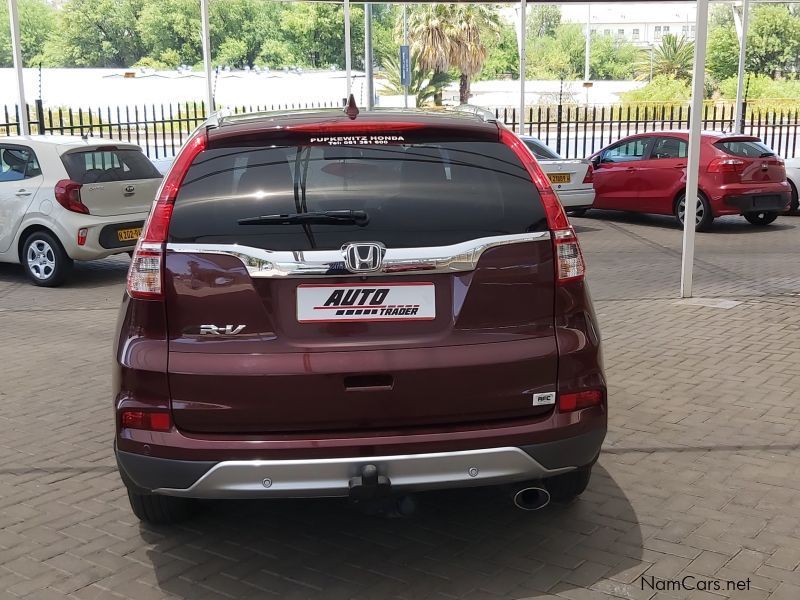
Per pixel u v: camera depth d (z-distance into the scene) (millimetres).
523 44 19375
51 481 4551
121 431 3271
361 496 3180
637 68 83000
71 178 9773
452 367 3213
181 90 43812
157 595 3424
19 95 14969
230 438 3191
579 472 3973
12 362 6801
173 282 3219
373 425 3230
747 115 42562
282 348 3186
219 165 3326
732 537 3805
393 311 3213
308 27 81062
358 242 3189
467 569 3584
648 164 14656
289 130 3363
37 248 9961
